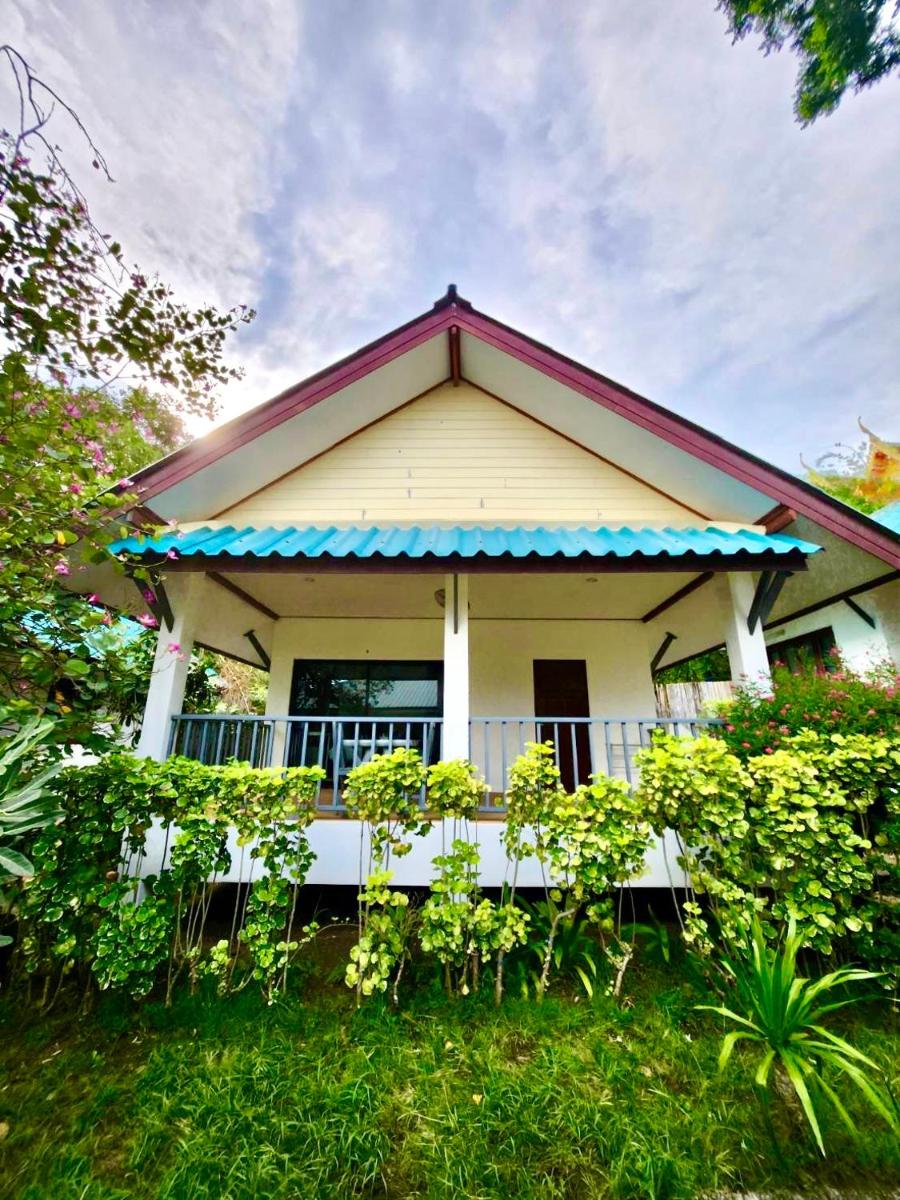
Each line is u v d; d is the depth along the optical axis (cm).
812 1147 268
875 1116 285
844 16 763
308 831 511
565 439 764
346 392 664
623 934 470
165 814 397
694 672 1512
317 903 556
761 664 586
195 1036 346
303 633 882
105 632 455
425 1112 286
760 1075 271
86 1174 255
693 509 729
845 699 466
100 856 392
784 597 791
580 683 905
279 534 651
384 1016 357
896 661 668
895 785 391
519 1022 355
